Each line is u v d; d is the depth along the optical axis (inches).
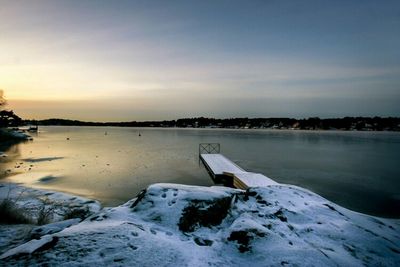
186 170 895.1
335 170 932.0
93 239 118.3
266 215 178.1
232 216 174.6
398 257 140.3
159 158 1197.1
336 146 2004.2
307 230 163.2
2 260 99.1
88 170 873.5
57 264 97.0
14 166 947.3
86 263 99.7
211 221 165.2
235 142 2370.8
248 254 126.3
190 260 114.6
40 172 836.6
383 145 2127.2
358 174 858.8
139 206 173.6
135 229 133.9
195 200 176.9
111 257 105.7
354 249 144.1
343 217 191.5
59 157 1208.2
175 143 2181.3
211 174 814.5
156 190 187.0
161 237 134.5
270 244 133.2
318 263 120.0
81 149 1604.3
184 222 156.8
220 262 118.2
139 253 111.7
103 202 518.3
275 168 968.3
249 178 628.1
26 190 564.4
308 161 1154.7
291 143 2283.5
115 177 764.0
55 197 517.0
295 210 190.7
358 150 1686.8
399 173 877.8
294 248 132.2
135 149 1627.7
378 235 167.2
